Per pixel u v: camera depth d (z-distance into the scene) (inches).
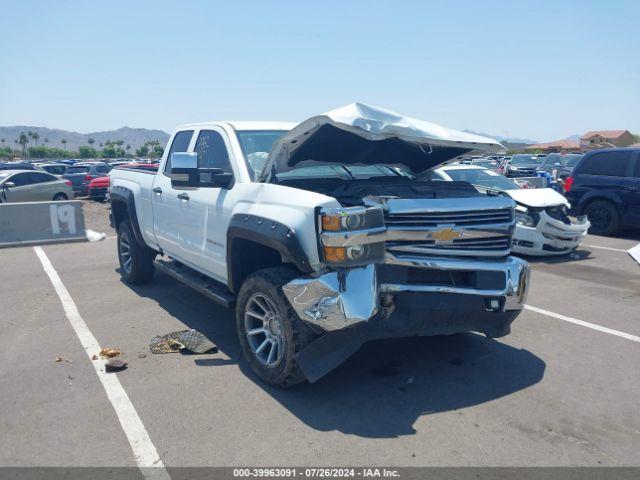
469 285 167.8
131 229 281.4
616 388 172.6
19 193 765.3
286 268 166.9
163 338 208.4
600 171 484.1
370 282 148.3
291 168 189.8
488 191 188.4
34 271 335.3
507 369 186.2
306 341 154.9
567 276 331.0
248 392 165.3
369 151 196.5
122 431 142.9
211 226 199.0
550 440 140.8
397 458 131.5
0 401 159.6
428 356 196.9
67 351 198.8
